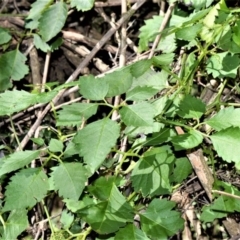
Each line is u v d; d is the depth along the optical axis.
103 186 0.39
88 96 0.39
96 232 0.40
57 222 0.48
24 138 0.49
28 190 0.38
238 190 0.43
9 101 0.41
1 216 0.41
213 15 0.43
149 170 0.39
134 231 0.38
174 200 0.44
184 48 0.47
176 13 0.50
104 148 0.36
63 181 0.38
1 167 0.40
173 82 0.47
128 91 0.39
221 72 0.44
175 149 0.38
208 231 0.46
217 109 0.45
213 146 0.43
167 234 0.38
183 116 0.40
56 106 0.51
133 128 0.43
